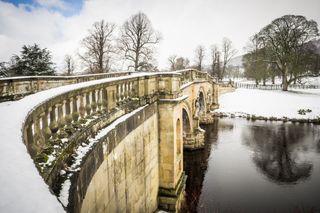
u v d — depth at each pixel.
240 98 45.06
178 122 14.69
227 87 50.03
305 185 16.80
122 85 8.75
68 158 4.52
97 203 5.51
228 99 44.78
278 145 24.47
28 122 3.51
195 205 14.33
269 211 13.70
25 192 2.03
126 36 38.16
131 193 8.67
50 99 4.38
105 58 34.50
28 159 2.50
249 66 60.41
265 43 49.97
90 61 33.56
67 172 4.15
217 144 24.89
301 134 27.94
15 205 1.86
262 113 37.25
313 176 18.05
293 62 48.31
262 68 54.25
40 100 4.18
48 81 12.01
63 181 3.88
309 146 24.12
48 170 3.59
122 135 7.60
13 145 2.65
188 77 21.62
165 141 12.73
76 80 14.97
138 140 9.46
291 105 39.28
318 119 33.19
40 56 25.17
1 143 2.63
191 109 22.30
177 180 13.80
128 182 8.27
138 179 9.53
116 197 7.10
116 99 8.29
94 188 5.27
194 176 18.19
